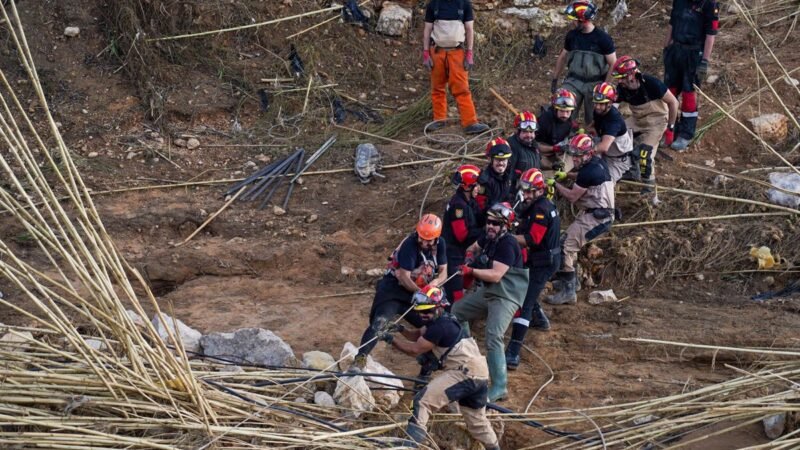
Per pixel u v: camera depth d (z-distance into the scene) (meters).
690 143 23.09
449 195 21.86
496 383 15.80
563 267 18.30
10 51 25.41
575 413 15.58
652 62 26.94
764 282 19.30
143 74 25.31
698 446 14.73
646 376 16.83
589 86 21.41
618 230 20.27
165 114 24.92
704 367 17.11
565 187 18.86
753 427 15.09
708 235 19.92
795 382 15.13
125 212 21.67
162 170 23.41
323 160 23.88
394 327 14.80
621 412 14.84
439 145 24.11
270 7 27.95
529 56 28.41
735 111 24.03
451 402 13.65
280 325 18.12
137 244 20.98
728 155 23.08
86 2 26.61
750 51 27.02
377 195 22.55
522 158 18.16
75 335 12.95
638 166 20.80
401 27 28.73
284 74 26.81
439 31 23.59
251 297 19.27
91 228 12.66
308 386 14.89
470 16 23.62
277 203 22.38
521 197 16.41
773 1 29.39
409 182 22.77
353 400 14.47
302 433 13.50
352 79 27.45
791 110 24.39
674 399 14.87
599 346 17.70
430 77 26.78
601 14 29.81
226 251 20.44
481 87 26.64
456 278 16.55
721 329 17.78
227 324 18.09
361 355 15.07
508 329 18.39
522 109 25.56
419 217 21.55
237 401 14.00
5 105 11.98
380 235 21.17
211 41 26.70
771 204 20.45
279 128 25.23
